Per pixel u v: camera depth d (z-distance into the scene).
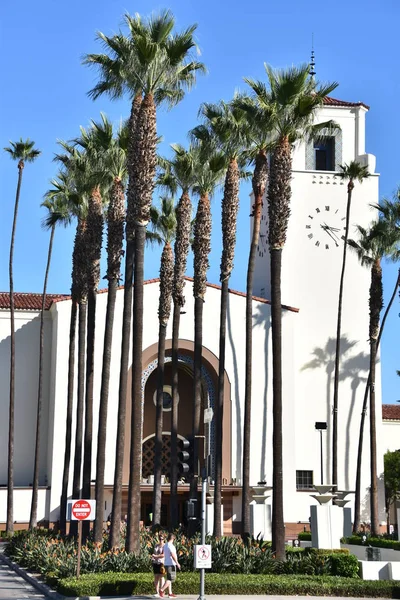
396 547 36.69
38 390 52.94
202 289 40.84
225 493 51.59
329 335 56.50
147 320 53.22
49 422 53.03
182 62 31.09
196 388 40.53
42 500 50.00
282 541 28.47
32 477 53.94
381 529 54.56
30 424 54.56
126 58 30.34
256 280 60.31
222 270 41.28
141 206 29.78
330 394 55.69
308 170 57.91
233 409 53.16
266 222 59.75
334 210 57.84
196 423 40.25
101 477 32.72
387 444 66.00
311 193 57.84
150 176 29.98
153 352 52.97
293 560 28.03
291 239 57.38
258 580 25.11
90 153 37.41
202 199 41.16
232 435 52.78
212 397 53.38
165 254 44.16
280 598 23.72
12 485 48.56
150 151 30.08
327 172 58.03
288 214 30.67
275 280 30.12
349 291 57.19
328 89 31.56
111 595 23.78
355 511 50.31
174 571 23.69
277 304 29.92
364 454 55.28
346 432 55.41
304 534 45.03
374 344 50.50
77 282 40.94
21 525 49.91
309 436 54.94
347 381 56.09
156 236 46.66
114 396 51.41
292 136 32.03
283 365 53.88
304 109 31.20
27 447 54.28
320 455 54.62
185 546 30.31
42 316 49.91
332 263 57.31
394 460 61.81
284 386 53.50
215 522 38.50
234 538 31.36
